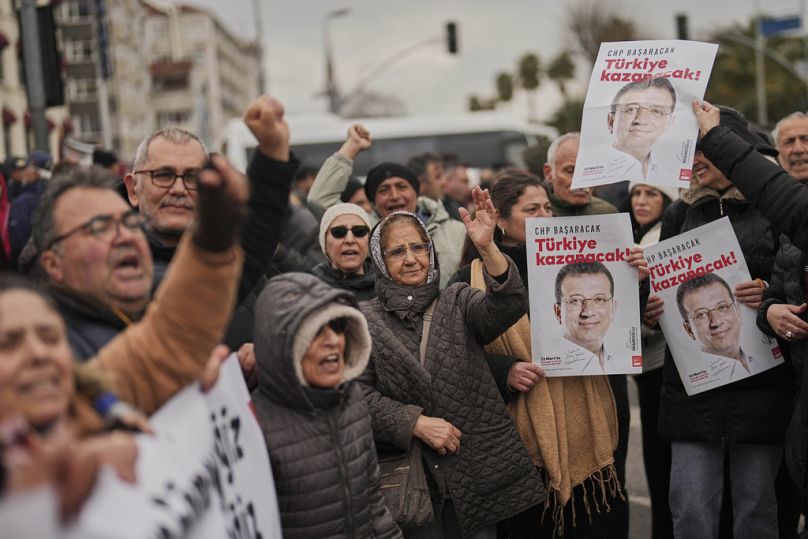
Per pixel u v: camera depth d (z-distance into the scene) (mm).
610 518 4449
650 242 5848
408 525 3855
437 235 6527
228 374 2668
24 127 28344
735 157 3920
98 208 2479
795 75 47656
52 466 1665
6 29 26828
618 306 4234
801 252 3982
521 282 3932
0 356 1832
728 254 4332
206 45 96562
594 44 46812
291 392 3059
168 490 1970
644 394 5312
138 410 2326
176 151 3404
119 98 63781
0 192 6273
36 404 1855
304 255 7660
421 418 3889
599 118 4152
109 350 2346
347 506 3135
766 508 4395
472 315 4012
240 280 2943
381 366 3969
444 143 22094
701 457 4441
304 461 3088
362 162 22000
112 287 2473
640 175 4070
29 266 2721
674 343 4406
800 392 3826
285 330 3010
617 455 4715
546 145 17766
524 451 4047
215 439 2457
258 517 2637
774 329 4059
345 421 3195
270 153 2951
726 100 51000
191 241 2287
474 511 3936
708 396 4391
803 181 4598
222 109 100000
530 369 4215
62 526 1650
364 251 4965
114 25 63469
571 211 5250
